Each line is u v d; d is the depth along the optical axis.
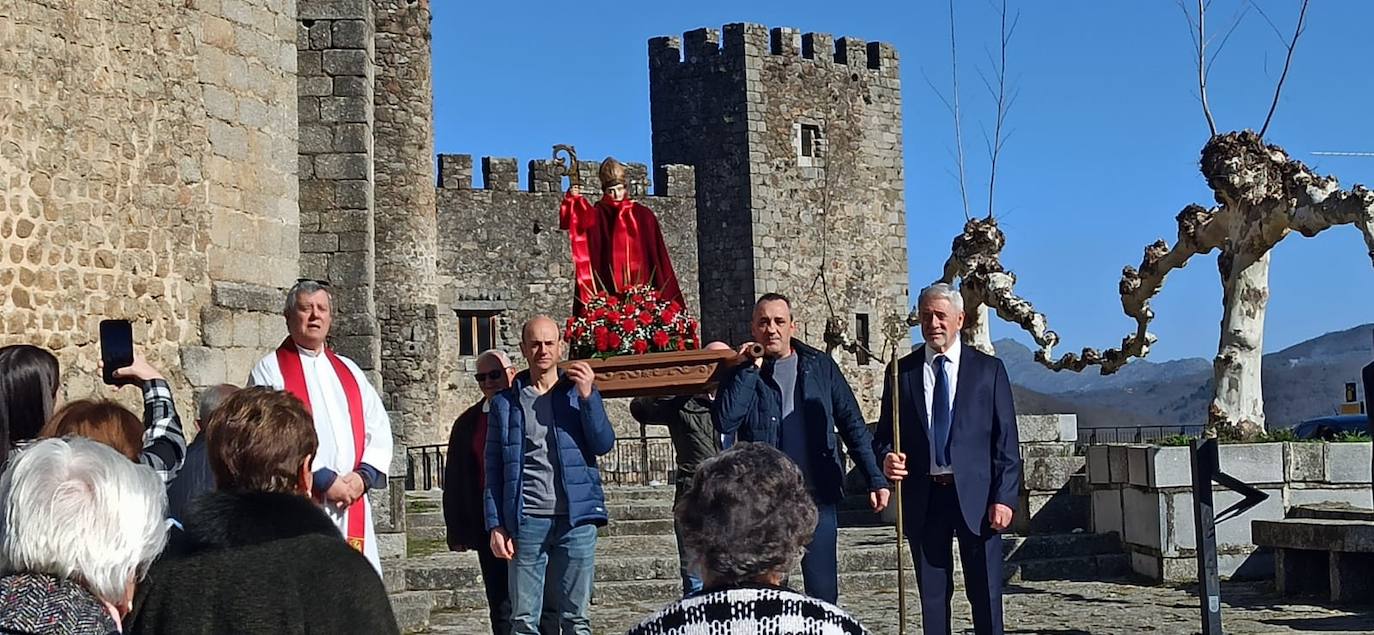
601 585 10.88
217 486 4.13
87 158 9.97
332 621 3.72
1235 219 11.84
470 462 7.88
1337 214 10.64
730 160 42.31
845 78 43.94
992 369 7.54
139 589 3.73
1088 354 14.25
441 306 38.00
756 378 7.29
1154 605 10.09
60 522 3.29
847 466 15.04
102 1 10.14
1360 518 10.23
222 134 11.23
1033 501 12.52
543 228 40.12
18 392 4.84
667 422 8.32
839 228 43.56
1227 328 12.03
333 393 6.64
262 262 11.66
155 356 10.48
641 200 41.94
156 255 10.53
